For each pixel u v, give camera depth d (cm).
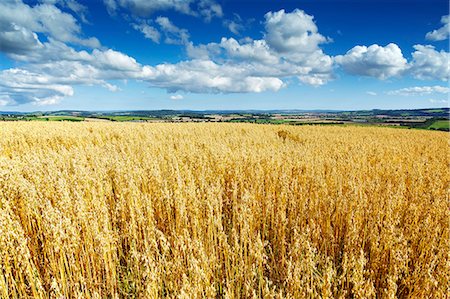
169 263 377
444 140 2253
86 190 576
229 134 2273
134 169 705
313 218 573
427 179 843
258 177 711
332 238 511
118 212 578
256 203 596
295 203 614
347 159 1053
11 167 593
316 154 1131
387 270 430
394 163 1148
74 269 397
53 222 404
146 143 1419
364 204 569
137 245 496
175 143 1559
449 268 358
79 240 423
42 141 1617
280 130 2759
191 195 547
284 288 425
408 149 1530
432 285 362
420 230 516
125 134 2023
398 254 388
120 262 522
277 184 733
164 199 599
